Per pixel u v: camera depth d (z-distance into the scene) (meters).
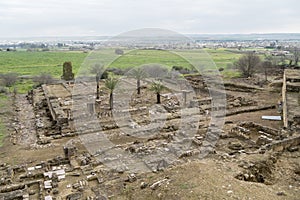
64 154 25.52
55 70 98.75
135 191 16.83
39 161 24.62
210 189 14.21
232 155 21.83
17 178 21.23
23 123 38.75
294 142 22.25
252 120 34.22
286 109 30.78
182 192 14.41
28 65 113.94
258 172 17.34
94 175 20.64
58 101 44.84
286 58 90.62
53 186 19.28
